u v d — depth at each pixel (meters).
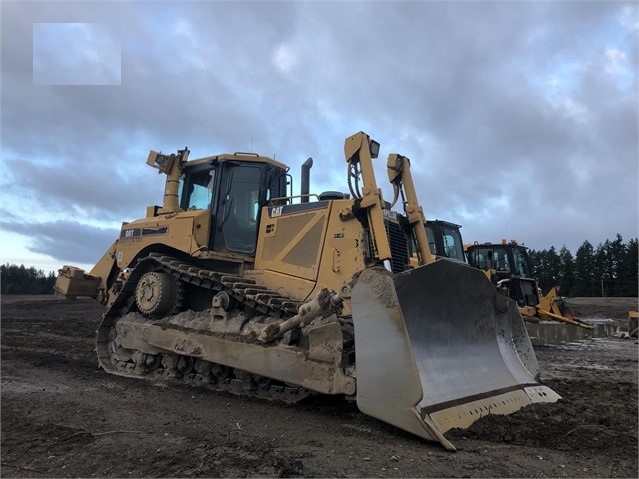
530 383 5.96
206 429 4.66
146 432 4.54
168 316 7.28
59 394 6.25
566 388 6.91
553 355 11.84
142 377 7.36
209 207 7.42
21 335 13.30
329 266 6.04
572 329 16.11
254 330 5.95
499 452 3.99
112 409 5.47
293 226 6.60
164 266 7.51
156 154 8.05
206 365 6.55
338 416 5.16
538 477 3.48
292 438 4.35
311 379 5.15
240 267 7.06
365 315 4.50
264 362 5.65
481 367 5.54
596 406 5.68
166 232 7.50
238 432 4.55
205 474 3.47
